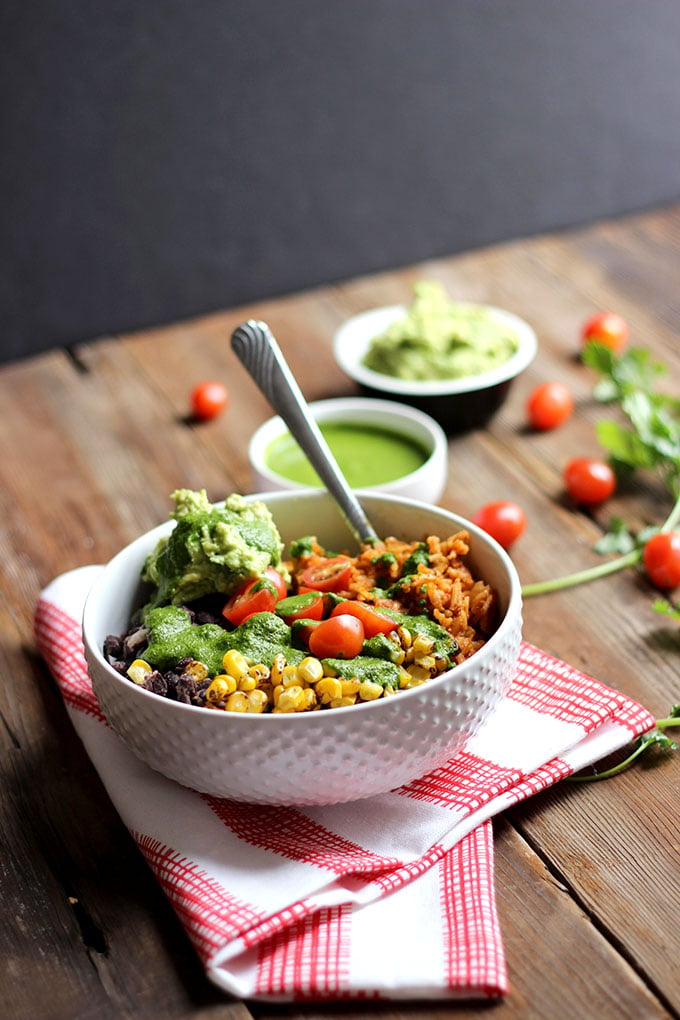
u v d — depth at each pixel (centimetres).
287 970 56
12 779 66
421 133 135
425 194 138
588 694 66
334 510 71
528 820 62
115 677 60
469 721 60
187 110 127
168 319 136
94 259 131
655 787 63
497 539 78
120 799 63
